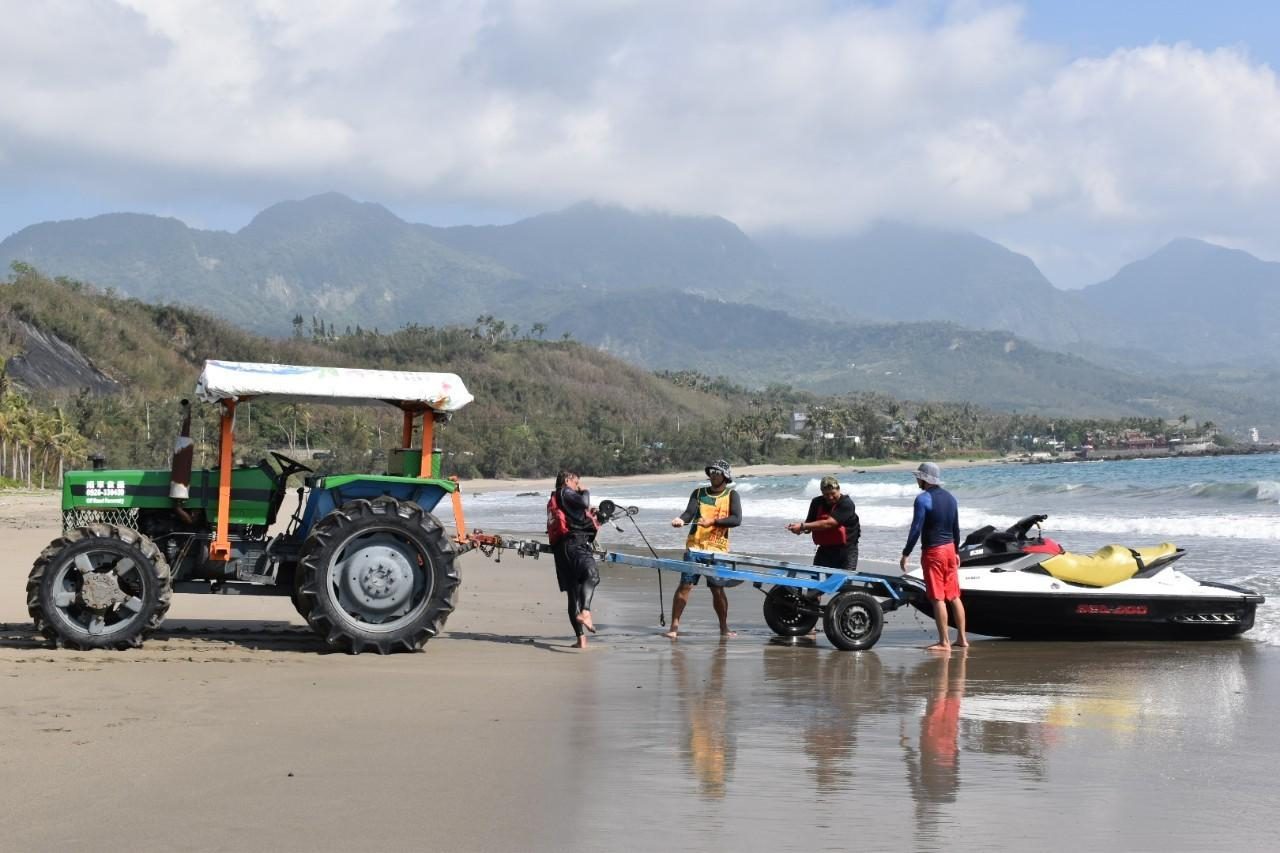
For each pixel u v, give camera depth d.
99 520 9.00
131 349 171.62
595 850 4.29
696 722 6.50
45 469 81.19
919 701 7.19
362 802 4.84
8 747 5.68
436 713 6.63
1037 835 4.54
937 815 4.78
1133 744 6.05
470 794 4.99
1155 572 10.04
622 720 6.52
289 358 198.00
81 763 5.40
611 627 10.91
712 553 9.85
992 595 9.61
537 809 4.79
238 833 4.43
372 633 8.66
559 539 9.47
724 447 188.00
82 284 186.00
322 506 9.05
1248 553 16.77
